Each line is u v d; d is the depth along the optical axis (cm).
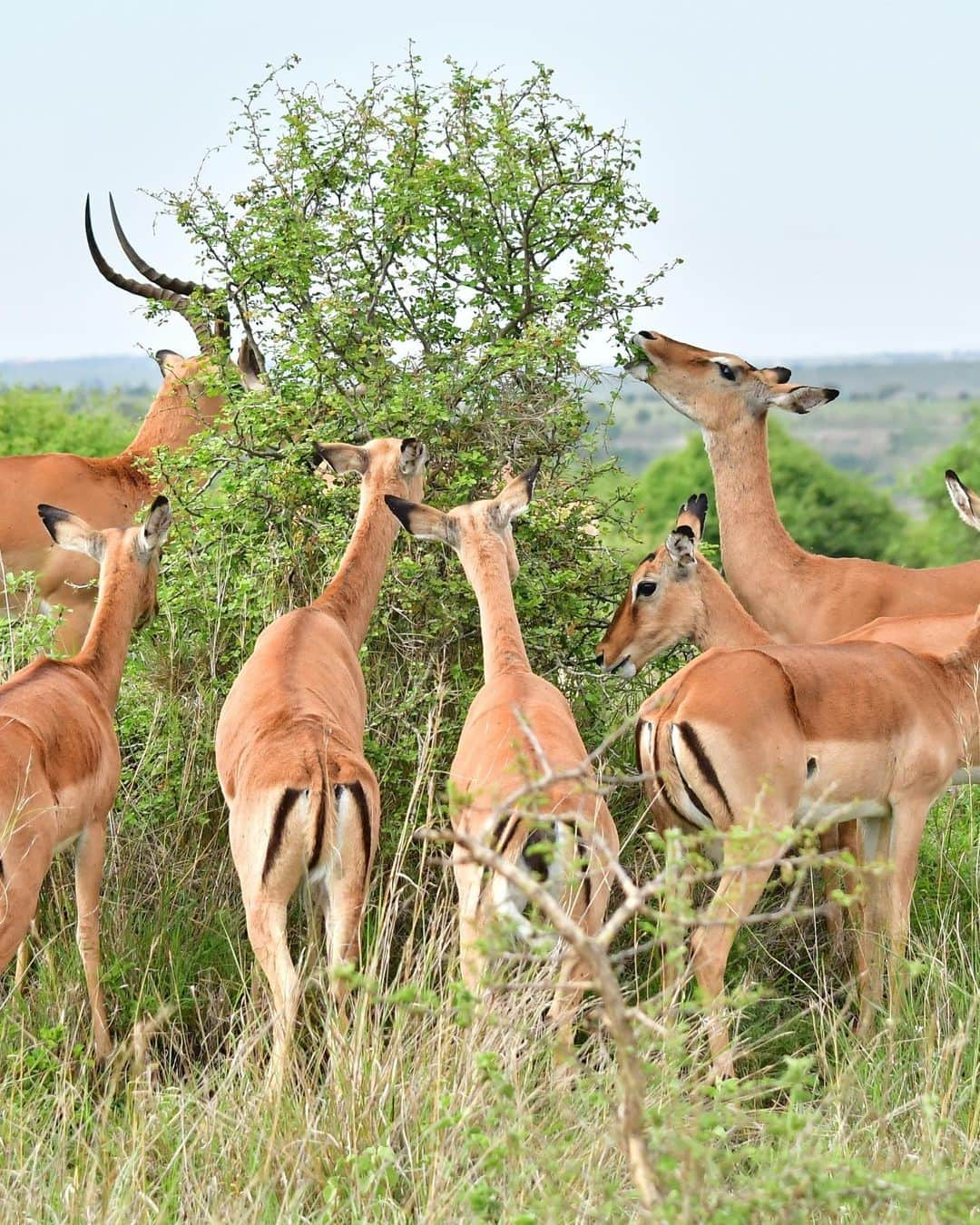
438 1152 738
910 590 1423
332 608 1105
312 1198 766
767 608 1451
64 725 966
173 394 1592
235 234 1338
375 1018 875
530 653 1248
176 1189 750
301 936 1034
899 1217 680
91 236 1689
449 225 1341
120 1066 882
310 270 1316
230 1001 1000
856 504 3978
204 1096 857
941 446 15188
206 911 1077
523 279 1326
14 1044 920
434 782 1106
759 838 661
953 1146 784
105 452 2477
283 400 1255
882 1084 884
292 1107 809
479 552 1079
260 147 1364
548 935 816
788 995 1075
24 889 895
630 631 1241
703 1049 938
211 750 1146
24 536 1511
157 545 1107
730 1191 702
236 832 896
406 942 1000
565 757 866
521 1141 702
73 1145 802
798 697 1032
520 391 1290
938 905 1120
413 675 1202
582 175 1358
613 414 1312
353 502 1251
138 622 1135
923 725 1077
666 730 1012
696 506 1243
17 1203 733
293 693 948
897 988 983
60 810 938
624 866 1111
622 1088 614
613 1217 685
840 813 1061
